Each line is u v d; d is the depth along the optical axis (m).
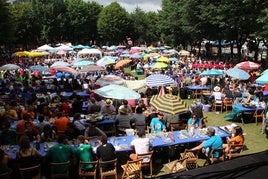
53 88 22.91
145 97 19.33
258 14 31.94
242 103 18.12
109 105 15.93
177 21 62.84
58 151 9.40
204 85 24.89
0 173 8.12
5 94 20.80
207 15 39.50
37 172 9.03
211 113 20.11
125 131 12.74
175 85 24.39
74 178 10.16
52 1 84.00
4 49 60.38
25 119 12.97
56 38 85.69
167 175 3.37
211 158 10.61
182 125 13.95
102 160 9.64
